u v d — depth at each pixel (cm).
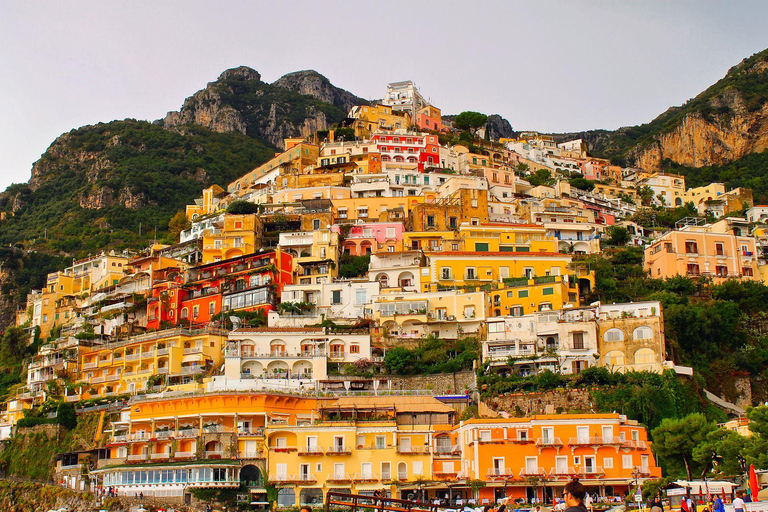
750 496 6862
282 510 9250
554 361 11056
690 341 11588
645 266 15012
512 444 9169
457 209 16225
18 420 12769
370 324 13012
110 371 13312
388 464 9562
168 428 10738
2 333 19550
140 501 9756
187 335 12562
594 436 9156
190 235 18062
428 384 11494
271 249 15188
